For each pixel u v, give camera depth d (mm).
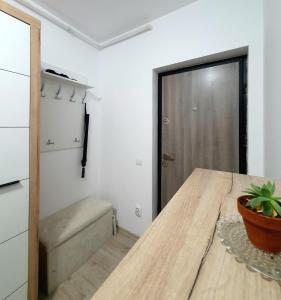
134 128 2084
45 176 1827
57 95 1862
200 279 321
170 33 1754
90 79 2240
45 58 1751
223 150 1708
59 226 1645
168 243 411
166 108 1996
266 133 1282
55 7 1671
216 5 1507
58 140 1909
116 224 2309
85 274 1613
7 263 1066
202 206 585
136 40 1998
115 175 2299
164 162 2051
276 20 1039
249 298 288
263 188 402
